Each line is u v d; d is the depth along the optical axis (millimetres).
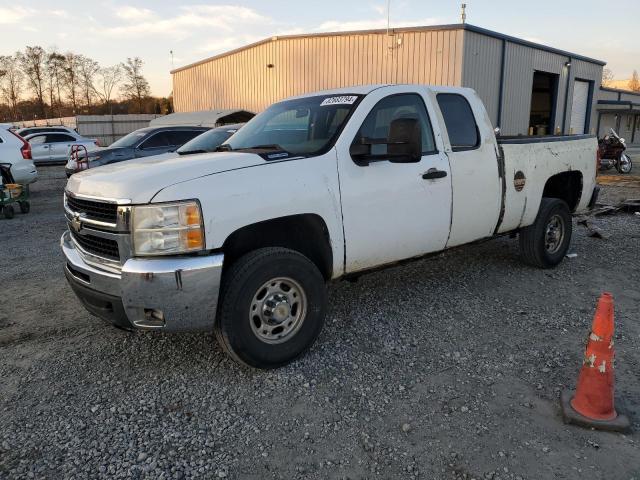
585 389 3043
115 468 2703
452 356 3902
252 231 3635
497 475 2623
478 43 21078
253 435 2979
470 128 4984
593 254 6781
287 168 3670
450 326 4453
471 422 3074
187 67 32250
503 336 4250
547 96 29938
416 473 2652
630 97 48500
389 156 4043
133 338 4277
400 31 21375
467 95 5070
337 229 3889
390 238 4258
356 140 4066
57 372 3730
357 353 3961
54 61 68625
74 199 3750
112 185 3396
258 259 3479
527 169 5449
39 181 17422
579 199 6402
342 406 3256
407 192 4301
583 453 2777
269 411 3211
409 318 4625
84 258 3689
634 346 4059
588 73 31078
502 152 5176
